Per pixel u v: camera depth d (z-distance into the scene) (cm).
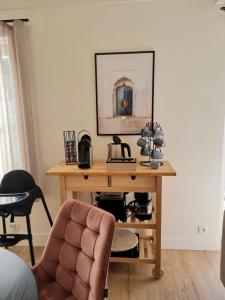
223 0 203
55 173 193
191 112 227
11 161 239
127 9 218
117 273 210
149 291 189
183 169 235
